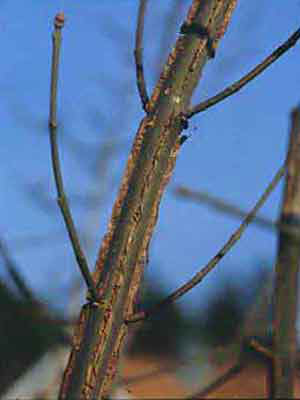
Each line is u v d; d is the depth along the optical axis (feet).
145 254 1.63
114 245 1.63
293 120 1.44
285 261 1.41
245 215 1.41
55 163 1.55
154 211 1.64
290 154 1.43
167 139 1.65
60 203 1.55
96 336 1.60
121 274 1.62
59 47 1.55
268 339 1.45
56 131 1.54
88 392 1.59
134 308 1.63
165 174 1.65
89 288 1.59
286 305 1.41
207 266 1.59
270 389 1.41
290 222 1.41
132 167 1.65
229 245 1.57
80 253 1.57
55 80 1.54
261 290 1.46
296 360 1.41
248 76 1.63
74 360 1.60
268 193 1.44
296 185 1.42
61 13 1.54
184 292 1.58
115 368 1.60
